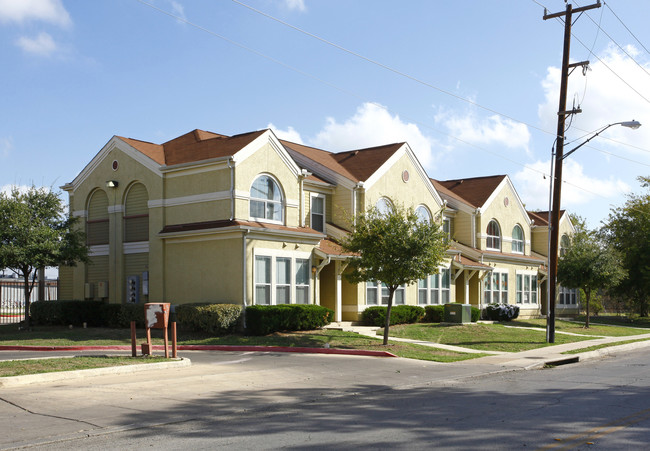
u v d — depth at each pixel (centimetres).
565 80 2400
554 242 2445
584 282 3338
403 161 3156
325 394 1230
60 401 1063
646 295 4512
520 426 898
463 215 3741
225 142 2550
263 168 2459
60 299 2936
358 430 878
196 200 2431
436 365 1742
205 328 2172
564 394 1220
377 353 1922
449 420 948
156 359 1562
